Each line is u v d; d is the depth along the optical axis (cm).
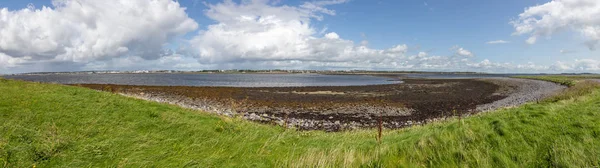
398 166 645
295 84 6638
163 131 846
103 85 4531
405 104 2702
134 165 597
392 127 1780
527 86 5544
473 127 834
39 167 548
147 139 755
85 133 749
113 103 1166
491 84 6122
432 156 679
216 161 651
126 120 934
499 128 782
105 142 688
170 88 4091
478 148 684
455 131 825
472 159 640
